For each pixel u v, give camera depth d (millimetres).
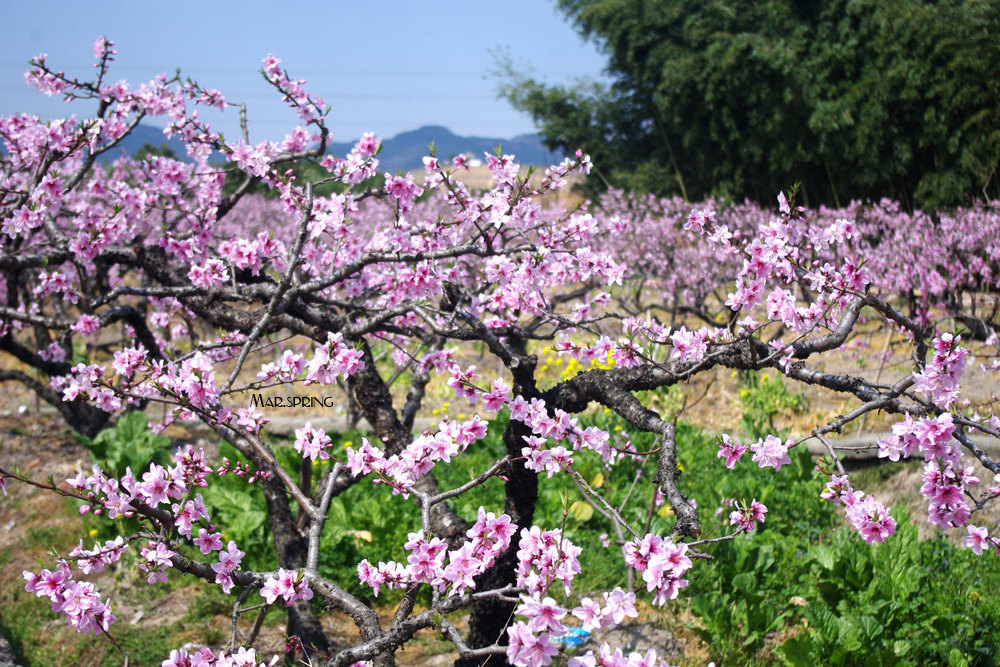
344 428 8586
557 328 4398
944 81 16641
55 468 7824
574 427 3047
